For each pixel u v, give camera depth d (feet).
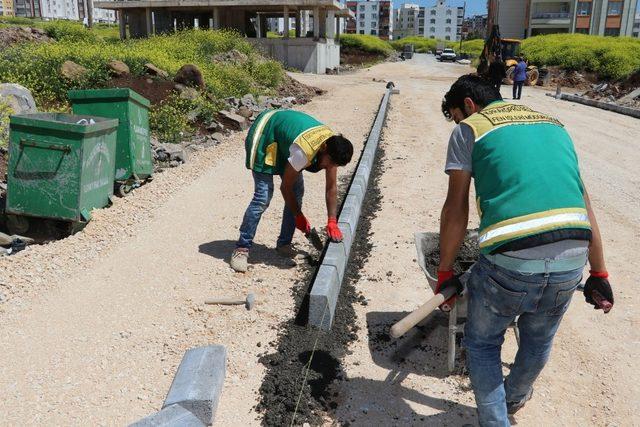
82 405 10.23
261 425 9.82
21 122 17.48
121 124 22.00
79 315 13.38
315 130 14.19
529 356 8.86
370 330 13.01
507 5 196.75
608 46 109.40
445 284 8.66
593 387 11.05
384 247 18.10
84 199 18.48
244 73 55.62
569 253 7.56
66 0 430.20
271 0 107.04
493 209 7.77
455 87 9.21
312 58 111.14
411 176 27.58
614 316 13.76
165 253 17.15
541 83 102.12
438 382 11.14
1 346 11.94
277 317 13.37
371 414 10.19
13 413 9.93
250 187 24.73
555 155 7.86
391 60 202.90
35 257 16.29
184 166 27.86
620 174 29.45
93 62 38.01
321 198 23.36
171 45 58.85
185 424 9.15
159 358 11.75
